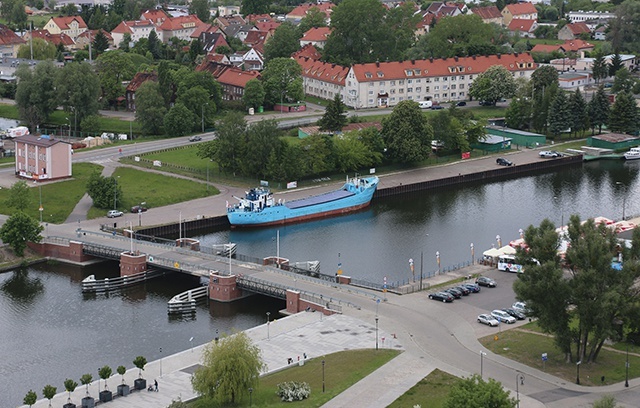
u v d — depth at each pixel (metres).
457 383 178.62
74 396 185.50
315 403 178.75
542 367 195.75
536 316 199.25
